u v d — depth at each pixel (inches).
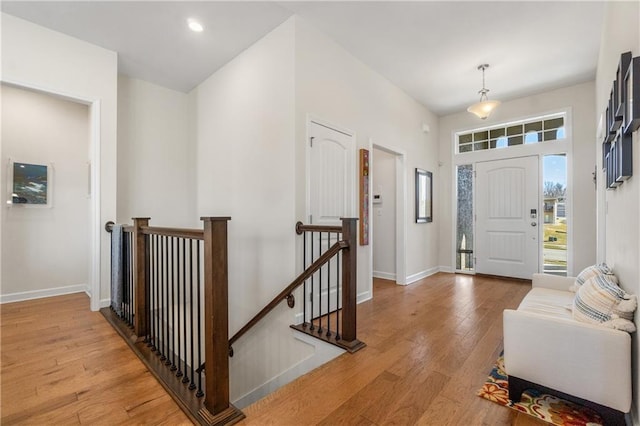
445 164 220.4
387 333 105.7
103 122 133.6
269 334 122.1
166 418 64.0
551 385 63.4
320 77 124.1
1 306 137.1
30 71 116.0
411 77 162.7
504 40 128.5
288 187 115.9
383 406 65.7
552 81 167.0
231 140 146.2
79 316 123.9
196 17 114.7
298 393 70.6
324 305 126.8
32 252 150.7
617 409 57.3
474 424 60.5
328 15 113.9
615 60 85.0
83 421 63.1
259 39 128.9
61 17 113.9
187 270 163.2
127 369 83.5
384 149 166.4
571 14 111.0
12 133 146.6
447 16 113.6
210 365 62.6
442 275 207.2
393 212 195.5
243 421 61.4
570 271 170.9
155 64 149.6
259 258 128.5
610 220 98.1
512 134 194.7
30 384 76.0
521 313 67.2
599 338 58.8
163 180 172.7
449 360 86.1
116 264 121.4
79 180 164.6
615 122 70.9
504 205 195.8
